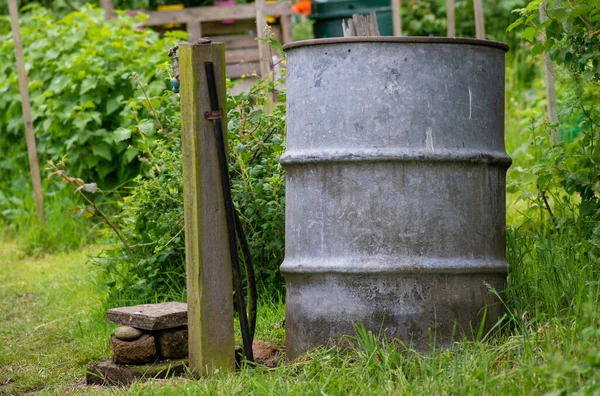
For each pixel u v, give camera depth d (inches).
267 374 164.7
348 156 163.6
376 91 163.3
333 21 467.8
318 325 167.5
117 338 178.9
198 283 166.7
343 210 165.3
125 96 393.4
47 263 333.1
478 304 167.8
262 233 228.8
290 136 173.2
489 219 170.6
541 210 213.9
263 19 367.6
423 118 163.9
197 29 464.8
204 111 166.1
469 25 530.0
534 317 171.9
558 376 127.8
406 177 163.8
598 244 188.2
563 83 221.6
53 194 378.3
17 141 421.1
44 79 407.8
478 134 168.7
